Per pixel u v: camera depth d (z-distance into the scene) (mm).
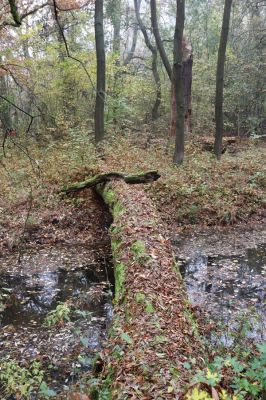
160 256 5418
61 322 5570
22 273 7555
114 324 4215
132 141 16500
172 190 10859
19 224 9328
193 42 27891
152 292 4418
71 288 6941
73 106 19938
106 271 7578
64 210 10188
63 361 4848
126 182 9227
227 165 13250
